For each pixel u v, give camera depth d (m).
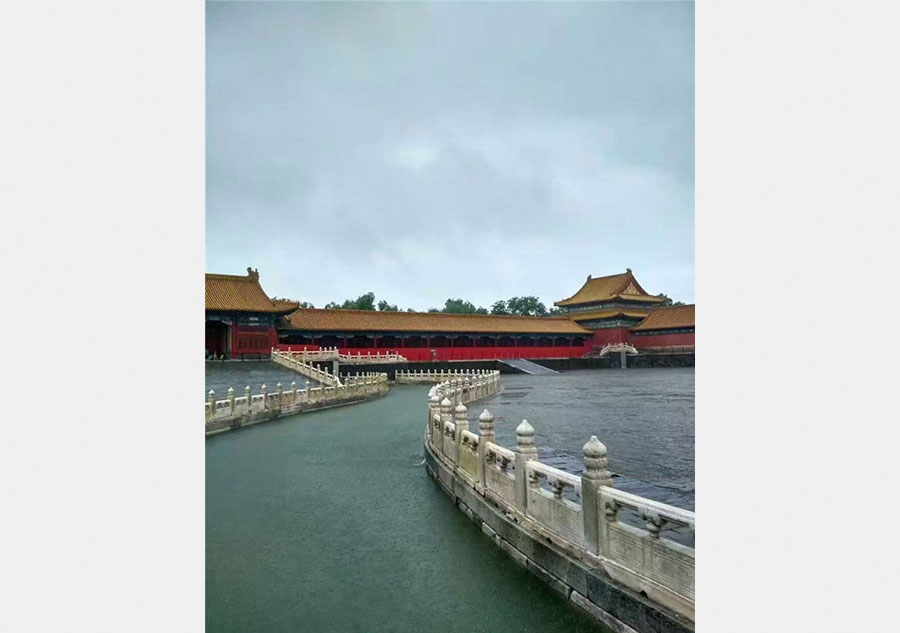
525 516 8.88
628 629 6.37
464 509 11.52
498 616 7.22
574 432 21.59
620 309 92.25
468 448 11.84
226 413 23.92
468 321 78.88
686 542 9.01
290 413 29.33
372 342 70.06
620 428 22.66
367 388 39.53
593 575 7.00
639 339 91.00
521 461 9.02
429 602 7.64
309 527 10.75
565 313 99.50
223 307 54.81
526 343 84.88
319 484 14.08
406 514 11.49
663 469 14.62
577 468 14.85
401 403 36.38
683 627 5.69
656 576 6.18
